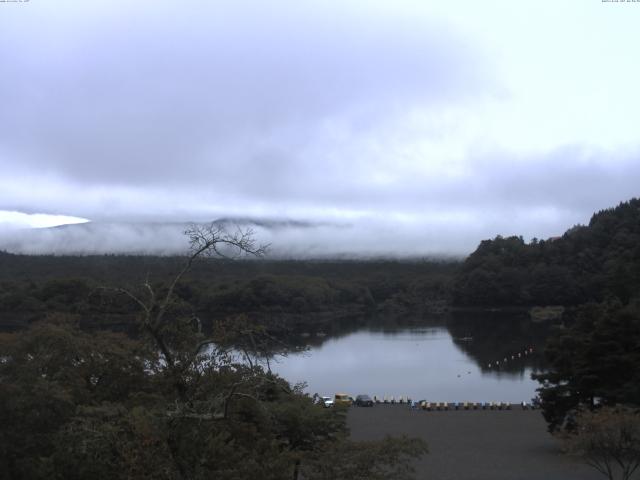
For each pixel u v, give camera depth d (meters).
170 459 20.86
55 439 25.98
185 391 22.97
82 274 148.38
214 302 164.88
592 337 54.12
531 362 144.88
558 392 55.12
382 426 70.50
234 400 23.45
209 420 21.89
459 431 67.00
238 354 24.17
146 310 22.94
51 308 118.81
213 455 21.59
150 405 25.62
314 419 33.88
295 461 25.84
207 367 23.23
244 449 23.16
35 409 27.98
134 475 20.20
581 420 39.44
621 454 40.75
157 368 24.56
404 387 115.56
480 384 118.06
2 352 33.81
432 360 151.12
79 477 24.50
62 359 34.94
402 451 27.12
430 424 71.44
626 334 53.81
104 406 26.59
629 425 37.66
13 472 27.08
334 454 25.75
